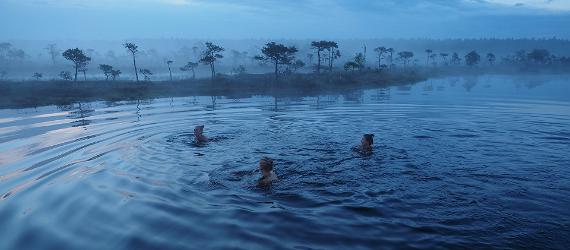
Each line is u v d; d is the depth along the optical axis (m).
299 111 20.14
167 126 15.20
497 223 5.63
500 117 17.56
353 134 13.10
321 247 4.87
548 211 6.12
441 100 26.02
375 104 23.67
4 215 6.22
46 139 12.80
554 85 45.50
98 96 32.66
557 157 9.81
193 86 40.66
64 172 8.71
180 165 9.09
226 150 10.64
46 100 29.28
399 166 8.84
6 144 12.09
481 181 7.72
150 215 6.02
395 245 4.93
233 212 6.08
